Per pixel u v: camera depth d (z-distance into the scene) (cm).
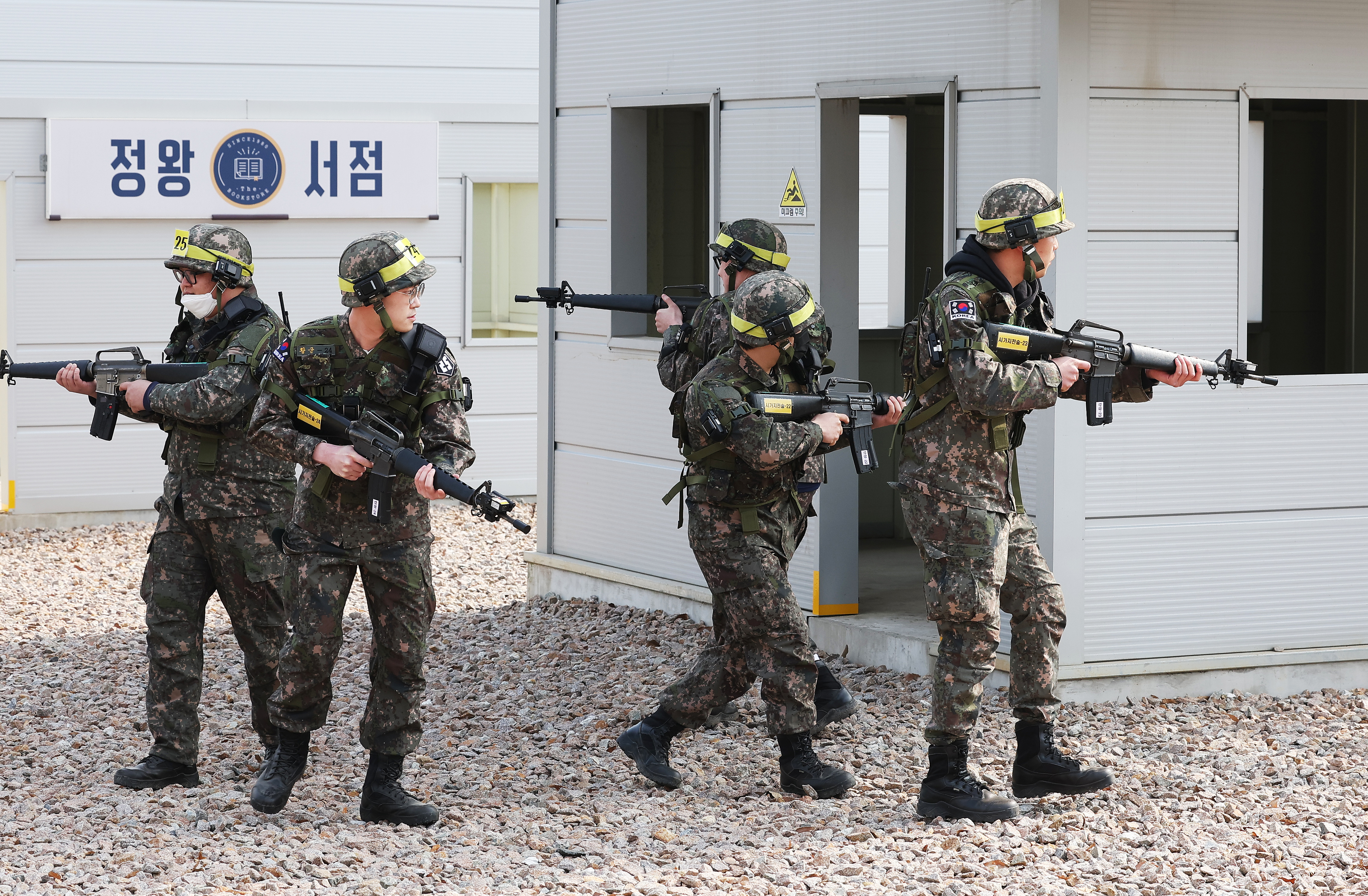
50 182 1346
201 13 1388
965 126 767
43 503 1364
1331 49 750
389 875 537
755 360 609
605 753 695
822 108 844
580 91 998
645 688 802
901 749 690
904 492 603
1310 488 767
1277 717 726
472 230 1485
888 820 597
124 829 589
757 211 890
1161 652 755
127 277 1379
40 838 580
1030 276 596
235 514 640
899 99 1105
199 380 622
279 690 598
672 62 933
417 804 595
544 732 734
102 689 836
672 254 1073
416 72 1455
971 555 586
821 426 596
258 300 656
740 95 893
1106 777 614
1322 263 892
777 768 667
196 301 643
